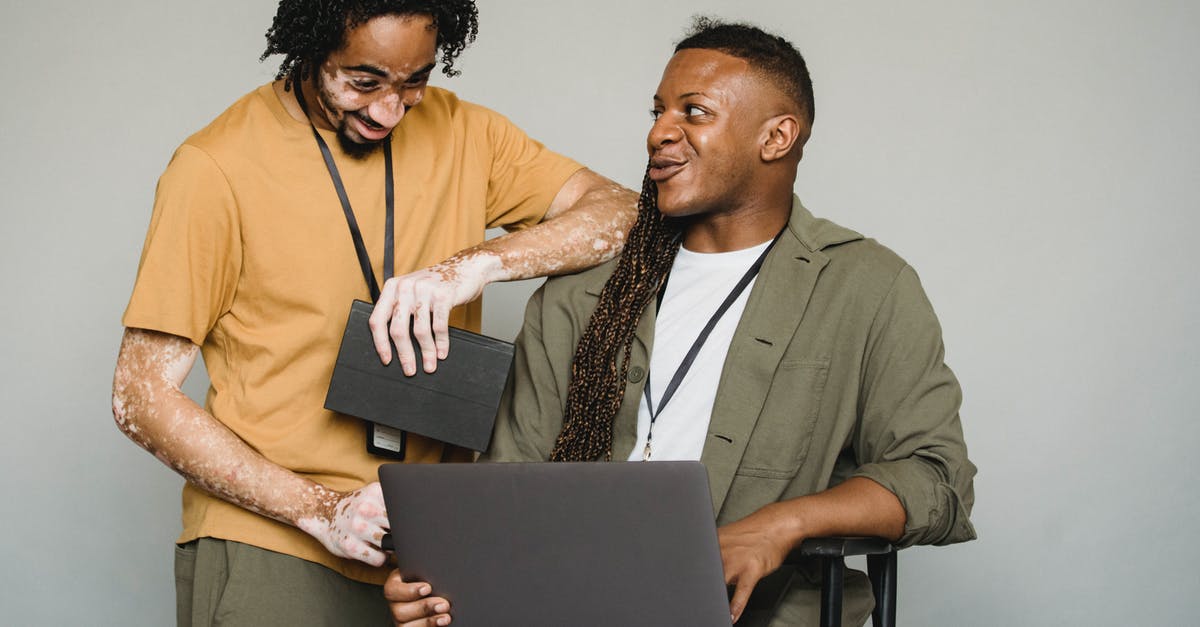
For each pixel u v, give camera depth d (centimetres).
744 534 144
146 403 181
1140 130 281
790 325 168
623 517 130
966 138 288
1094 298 281
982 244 286
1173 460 277
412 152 196
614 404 172
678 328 174
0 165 305
